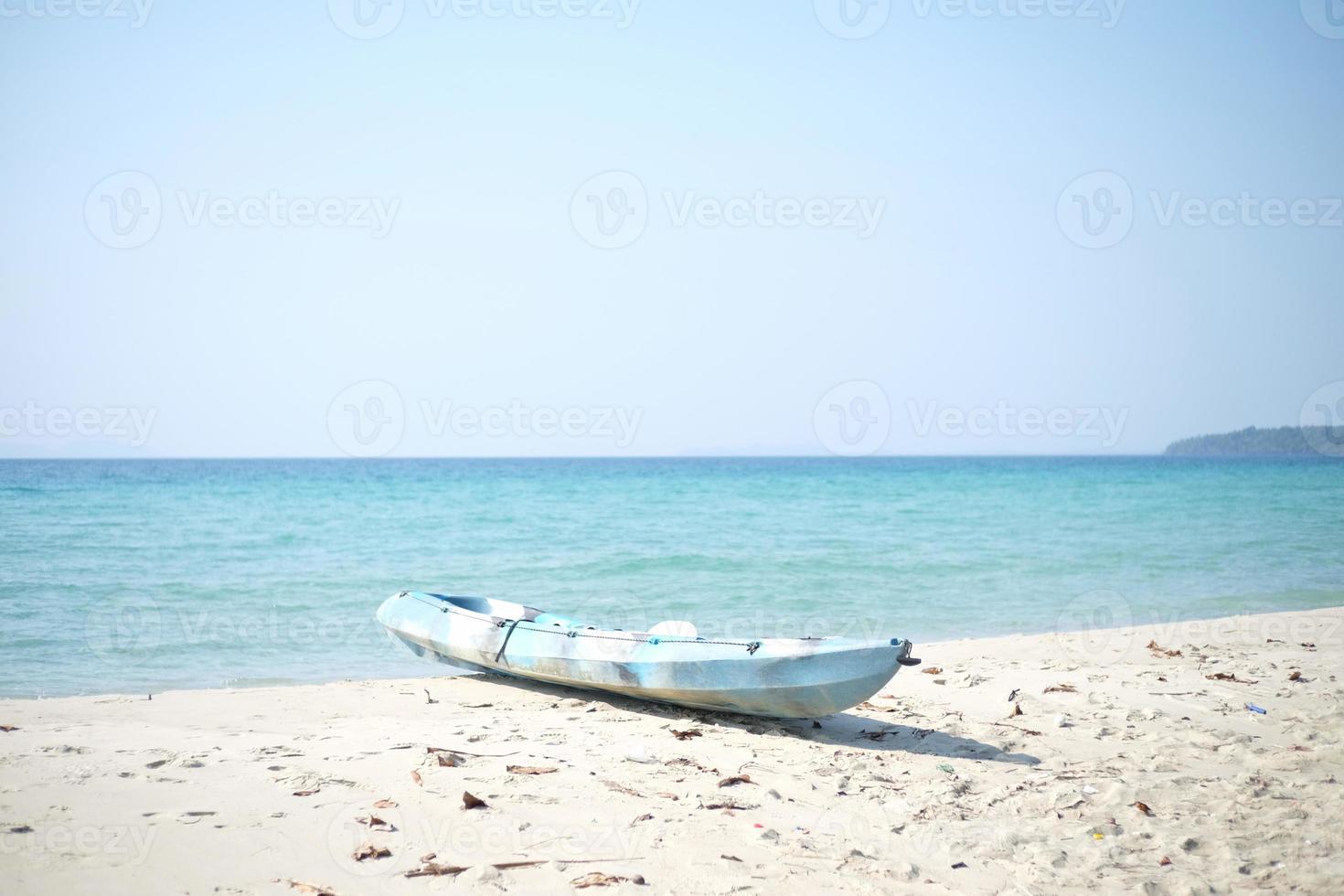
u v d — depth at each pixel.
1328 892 4.46
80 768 6.05
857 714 8.40
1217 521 29.59
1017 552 22.00
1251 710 8.36
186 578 17.62
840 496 42.81
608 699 8.99
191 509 31.39
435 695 9.22
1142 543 23.75
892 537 25.45
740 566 19.86
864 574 18.86
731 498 40.38
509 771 6.27
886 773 6.59
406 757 6.57
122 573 18.03
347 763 6.40
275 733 7.38
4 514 29.39
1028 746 7.32
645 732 7.65
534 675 9.26
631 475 66.94
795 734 7.74
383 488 44.59
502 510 33.38
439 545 23.31
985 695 9.15
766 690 7.65
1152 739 7.45
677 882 4.55
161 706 8.59
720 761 6.80
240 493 39.56
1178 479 58.53
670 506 36.16
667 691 8.23
